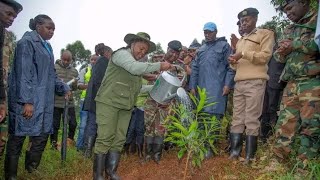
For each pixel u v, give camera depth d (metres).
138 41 4.04
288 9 3.91
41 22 4.37
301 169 3.60
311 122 3.59
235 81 4.72
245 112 4.55
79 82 7.75
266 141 5.47
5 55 3.99
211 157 4.97
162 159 5.34
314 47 3.54
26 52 4.02
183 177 4.11
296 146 4.08
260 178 3.78
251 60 4.35
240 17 4.68
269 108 5.60
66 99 5.01
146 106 5.21
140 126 5.80
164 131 5.14
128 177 4.49
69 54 7.34
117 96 3.93
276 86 5.45
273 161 4.20
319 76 3.66
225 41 5.23
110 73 3.99
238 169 4.20
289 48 3.69
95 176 3.99
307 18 3.84
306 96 3.65
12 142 4.08
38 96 4.18
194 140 3.79
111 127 3.96
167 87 4.43
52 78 4.50
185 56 6.18
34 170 4.48
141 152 5.78
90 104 5.58
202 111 5.05
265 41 4.43
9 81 4.14
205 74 5.15
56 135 6.55
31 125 4.10
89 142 5.62
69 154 5.50
